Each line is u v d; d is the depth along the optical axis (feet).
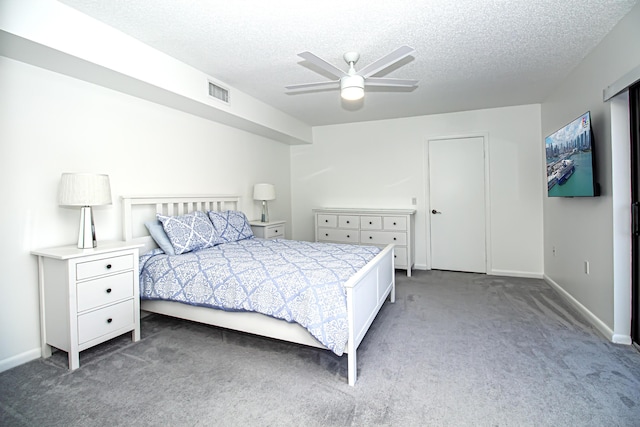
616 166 7.62
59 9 6.48
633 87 7.13
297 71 10.03
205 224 10.59
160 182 10.48
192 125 11.68
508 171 14.48
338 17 7.00
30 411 5.54
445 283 13.46
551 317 9.49
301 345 8.04
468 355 7.31
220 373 6.72
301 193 18.66
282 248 10.24
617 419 5.13
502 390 5.96
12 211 7.00
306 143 18.12
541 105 13.76
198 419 5.32
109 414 5.46
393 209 16.35
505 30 7.63
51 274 7.11
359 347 7.80
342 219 16.19
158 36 7.84
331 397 5.85
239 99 11.89
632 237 7.48
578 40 8.16
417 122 15.93
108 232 9.05
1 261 6.84
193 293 7.95
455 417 5.26
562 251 11.44
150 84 8.46
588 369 6.59
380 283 9.13
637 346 7.39
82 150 8.29
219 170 13.02
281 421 5.24
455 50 8.65
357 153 17.25
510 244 14.60
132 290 8.11
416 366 6.88
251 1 6.41
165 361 7.23
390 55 7.02
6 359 6.89
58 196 7.66
